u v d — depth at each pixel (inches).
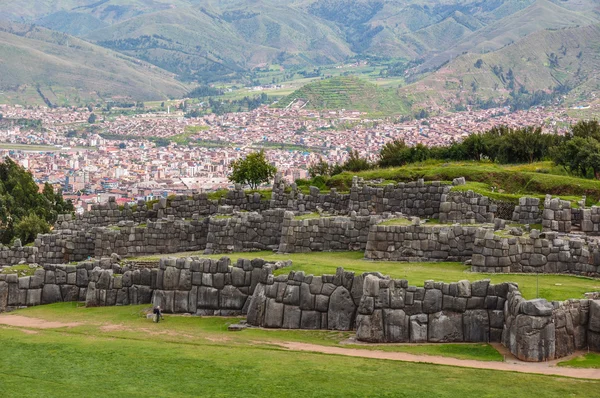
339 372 1676.9
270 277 2182.6
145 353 1893.5
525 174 3257.9
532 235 2269.9
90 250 3356.3
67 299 2758.4
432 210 3038.9
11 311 2699.3
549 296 1815.9
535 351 1712.6
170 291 2434.8
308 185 3772.1
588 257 2203.5
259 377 1663.4
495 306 1883.6
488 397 1492.4
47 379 1710.1
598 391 1503.4
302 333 2075.5
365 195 3157.0
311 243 2842.0
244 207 3565.5
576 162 3612.2
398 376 1637.6
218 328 2196.1
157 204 3614.7
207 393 1582.2
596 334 1769.2
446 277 2087.8
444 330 1907.0
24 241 4581.7
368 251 2568.9
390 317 1932.8
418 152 4766.2
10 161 5457.7
